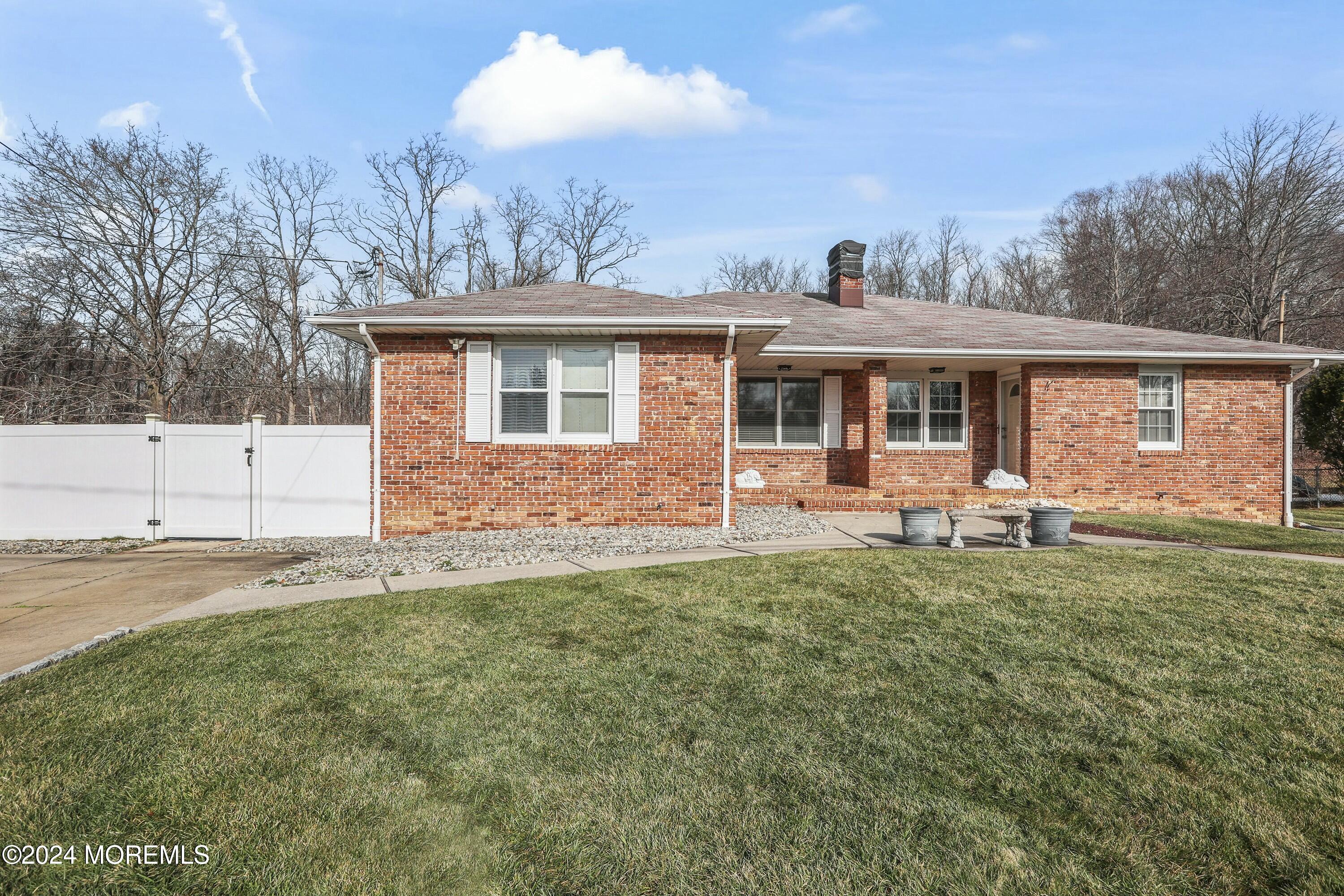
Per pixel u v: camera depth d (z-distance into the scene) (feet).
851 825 8.54
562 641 15.72
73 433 35.04
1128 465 44.06
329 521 35.81
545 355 33.99
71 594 22.66
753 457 47.83
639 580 21.58
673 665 14.10
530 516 33.78
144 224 79.71
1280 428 44.47
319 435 35.83
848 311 53.67
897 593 19.56
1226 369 44.37
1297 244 93.61
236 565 28.32
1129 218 116.98
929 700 12.32
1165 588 20.01
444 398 33.58
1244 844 8.16
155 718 11.64
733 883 7.45
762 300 57.47
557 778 9.70
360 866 7.76
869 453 44.34
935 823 8.58
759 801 9.09
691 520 34.09
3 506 34.71
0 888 7.31
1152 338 46.83
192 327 82.84
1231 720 11.52
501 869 7.72
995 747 10.61
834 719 11.59
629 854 7.97
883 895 7.22
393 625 17.17
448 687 13.03
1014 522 29.35
